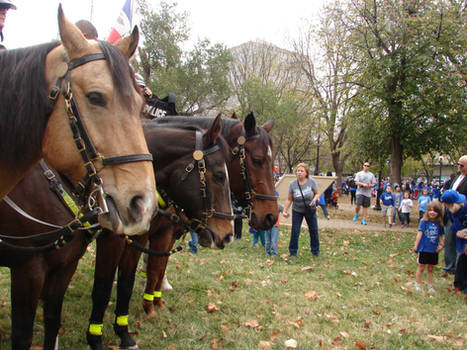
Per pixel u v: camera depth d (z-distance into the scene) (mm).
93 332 3082
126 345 3264
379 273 6504
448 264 6750
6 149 1535
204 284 5176
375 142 16266
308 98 26000
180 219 3109
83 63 1462
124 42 1690
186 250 7184
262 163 4012
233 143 4016
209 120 3914
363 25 15383
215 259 6703
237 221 4855
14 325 2178
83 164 1450
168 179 3135
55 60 1522
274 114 22734
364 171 13188
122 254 3250
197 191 3023
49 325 2568
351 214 16094
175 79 17672
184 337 3592
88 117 1442
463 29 13812
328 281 5863
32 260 2166
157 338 3529
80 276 4898
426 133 15258
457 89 13781
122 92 1471
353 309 4645
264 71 29547
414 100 14359
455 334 4137
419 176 51094
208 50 18766
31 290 2186
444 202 5898
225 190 3076
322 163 39969
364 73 15102
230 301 4586
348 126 18406
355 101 15969
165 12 18281
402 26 14070
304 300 4836
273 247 7398
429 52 13797
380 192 20016
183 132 3180
